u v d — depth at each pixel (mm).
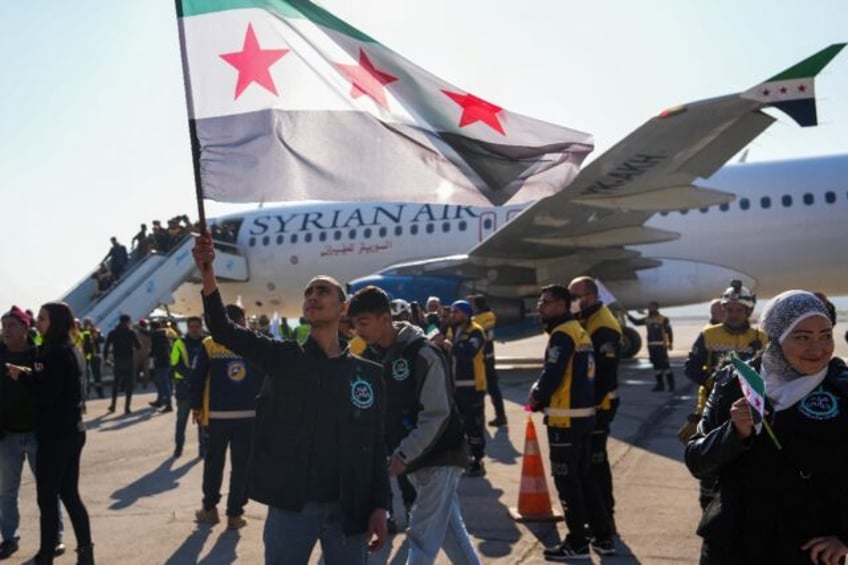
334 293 3328
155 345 15234
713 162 14414
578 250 18656
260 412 3230
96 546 5945
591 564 5219
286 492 3123
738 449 2512
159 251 23938
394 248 20469
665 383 16438
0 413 5664
